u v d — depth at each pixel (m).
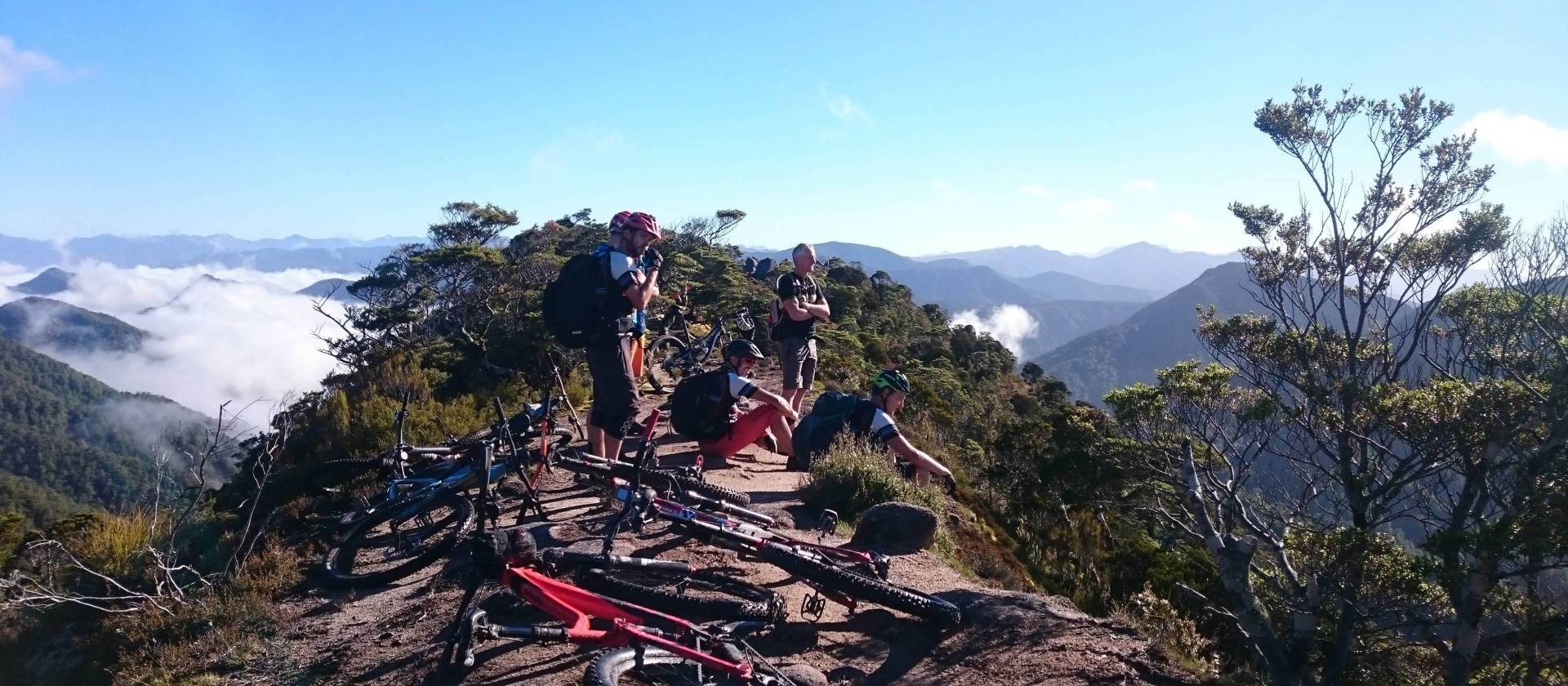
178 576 5.83
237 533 6.52
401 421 7.17
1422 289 9.48
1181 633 5.45
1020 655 4.09
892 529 6.10
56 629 5.53
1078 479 12.20
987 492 13.82
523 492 6.16
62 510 59.62
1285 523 8.63
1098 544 10.99
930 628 4.43
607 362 6.50
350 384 13.01
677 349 14.54
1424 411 6.99
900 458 8.34
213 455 6.29
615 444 6.59
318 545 6.27
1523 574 5.37
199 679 4.45
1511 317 8.23
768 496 7.32
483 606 4.65
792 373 8.83
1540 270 8.62
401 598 5.22
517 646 4.27
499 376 14.01
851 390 15.55
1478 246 8.84
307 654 4.59
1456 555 5.56
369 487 7.46
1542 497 5.45
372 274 37.88
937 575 5.55
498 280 34.22
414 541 5.98
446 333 31.62
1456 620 5.62
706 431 7.96
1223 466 10.42
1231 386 10.29
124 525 6.30
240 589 5.36
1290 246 10.41
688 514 4.87
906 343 50.88
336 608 5.20
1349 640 5.91
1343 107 9.93
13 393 127.50
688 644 3.72
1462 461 6.98
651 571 4.53
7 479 66.12
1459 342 9.09
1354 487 8.22
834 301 51.72
